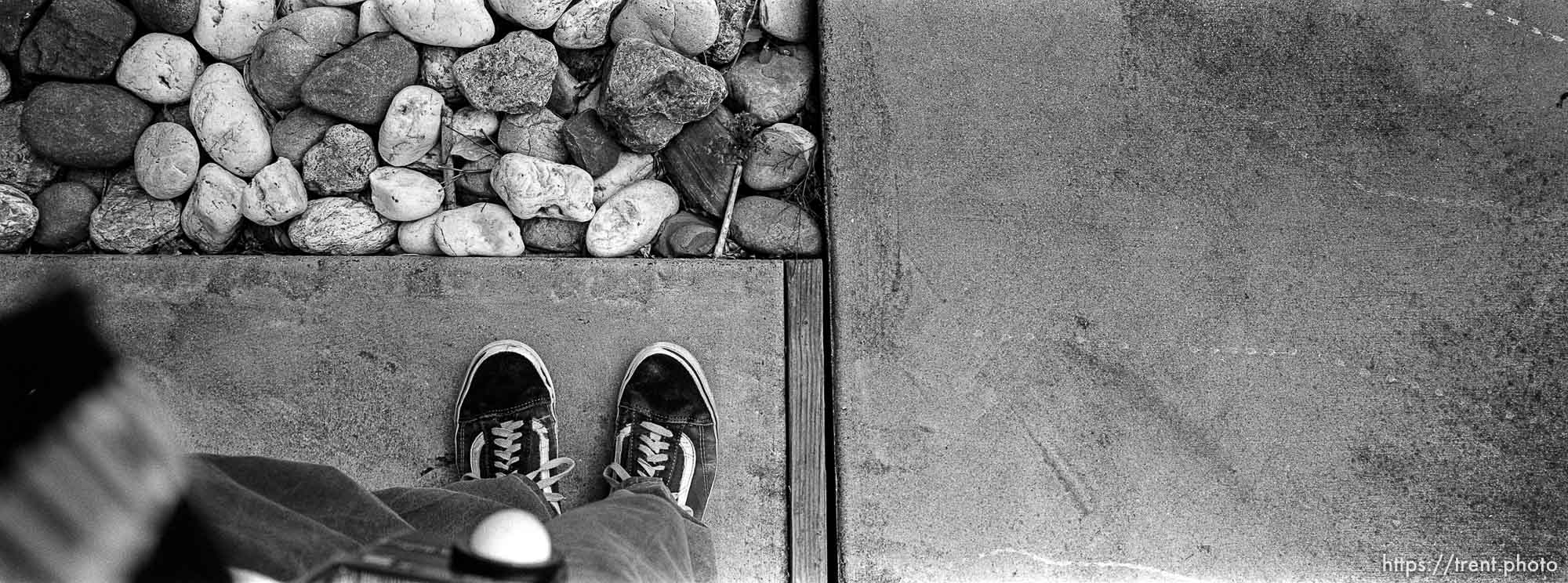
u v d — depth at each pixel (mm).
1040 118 1534
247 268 1509
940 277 1534
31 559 463
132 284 1501
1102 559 1538
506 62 1404
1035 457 1537
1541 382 1512
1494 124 1507
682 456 1499
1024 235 1535
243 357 1520
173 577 540
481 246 1497
